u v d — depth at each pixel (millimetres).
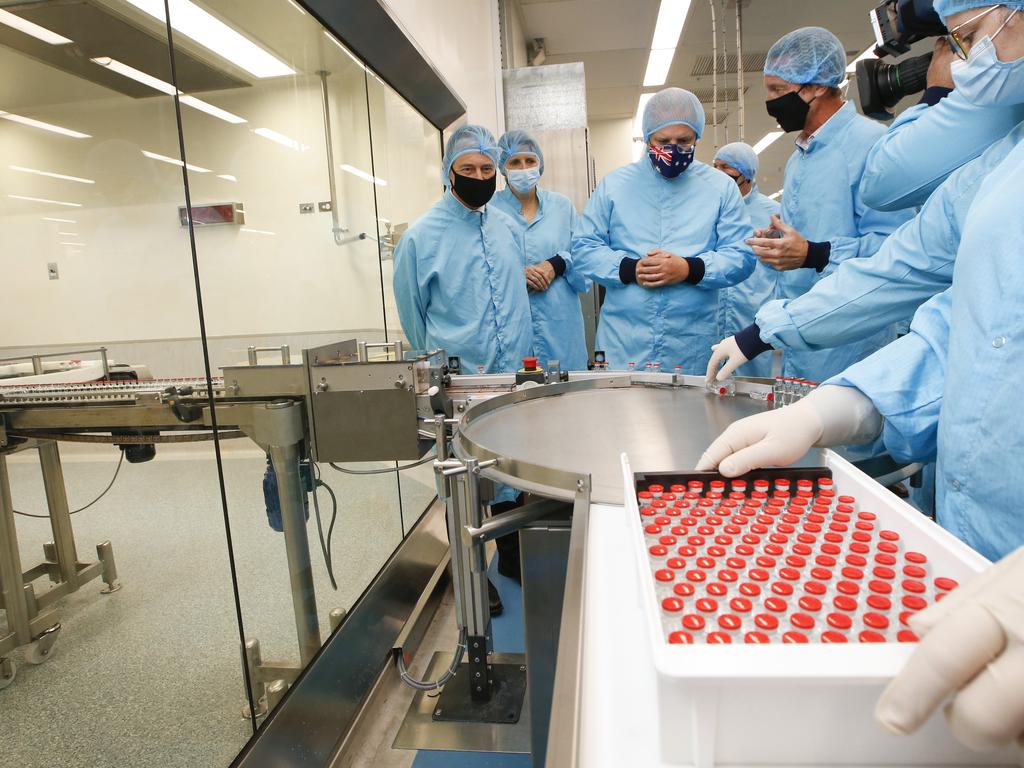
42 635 1440
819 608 341
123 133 1384
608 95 5508
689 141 1699
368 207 2166
